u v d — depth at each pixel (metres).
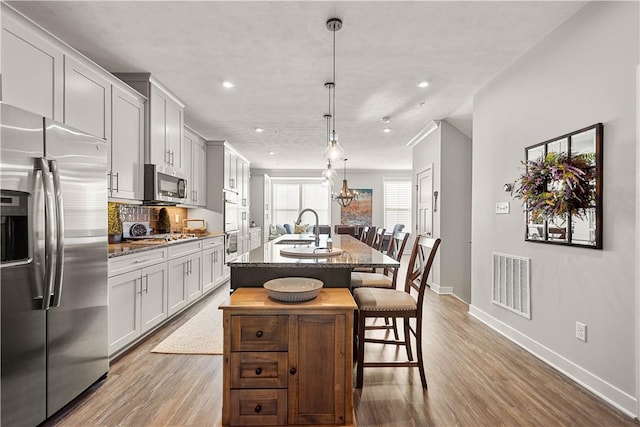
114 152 2.90
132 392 2.14
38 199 1.71
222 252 5.18
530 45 2.71
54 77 2.28
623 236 1.95
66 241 1.92
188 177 4.74
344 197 6.07
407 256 9.43
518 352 2.78
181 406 1.99
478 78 3.33
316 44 2.68
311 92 3.69
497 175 3.26
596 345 2.13
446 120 4.71
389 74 3.24
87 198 2.09
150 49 2.76
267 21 2.37
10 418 1.60
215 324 3.45
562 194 2.24
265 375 1.73
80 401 2.04
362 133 5.51
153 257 3.09
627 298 1.93
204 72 3.20
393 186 10.29
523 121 2.87
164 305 3.30
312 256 2.30
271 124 4.92
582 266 2.24
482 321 3.56
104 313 2.27
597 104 2.13
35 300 1.71
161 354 2.73
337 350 1.74
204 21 2.37
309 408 1.74
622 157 1.96
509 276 3.06
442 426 1.80
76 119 2.48
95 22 2.37
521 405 2.00
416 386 2.22
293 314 1.73
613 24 2.01
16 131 1.61
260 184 8.89
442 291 4.83
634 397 1.88
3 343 1.56
